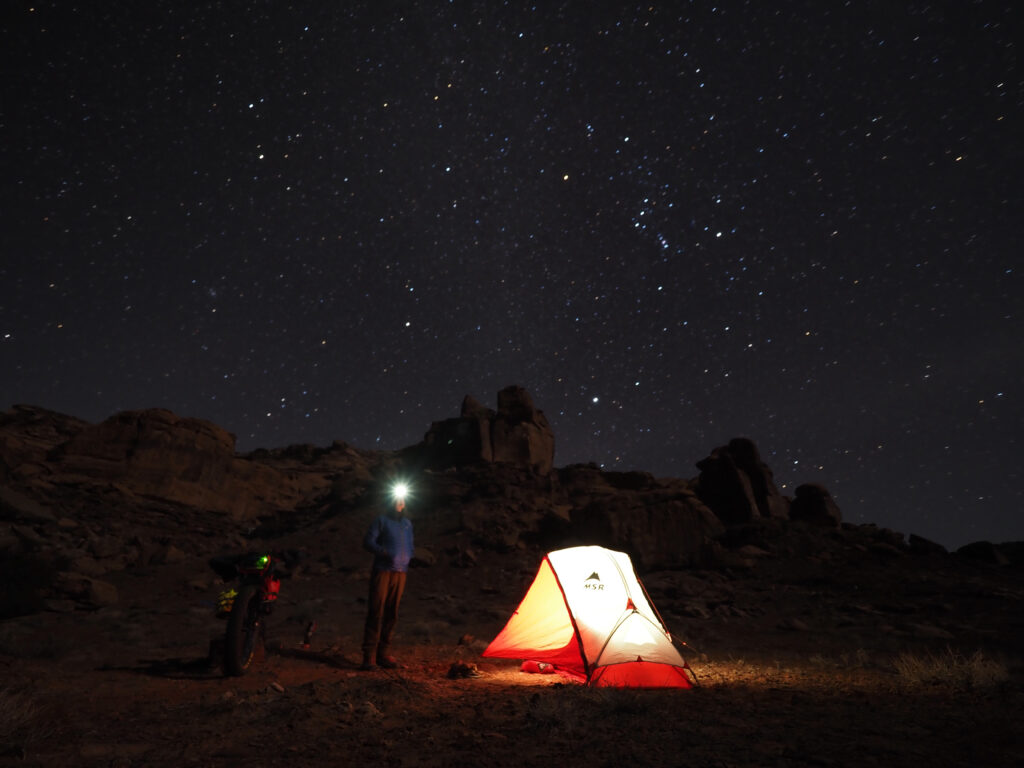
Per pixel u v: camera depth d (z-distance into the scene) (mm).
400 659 9586
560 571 8828
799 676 8445
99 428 34625
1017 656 10789
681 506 24672
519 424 36406
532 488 31875
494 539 25141
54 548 21906
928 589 19141
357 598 18156
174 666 8305
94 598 15688
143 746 4680
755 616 16500
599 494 33875
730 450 30781
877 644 12273
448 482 32594
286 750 4629
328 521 29766
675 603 17422
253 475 38344
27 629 12281
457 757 4531
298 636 12336
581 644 7926
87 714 5578
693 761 4434
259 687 7051
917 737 5090
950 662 8719
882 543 24672
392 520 8859
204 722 5395
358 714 5711
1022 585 20203
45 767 4090
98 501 30516
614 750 4711
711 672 8844
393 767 4293
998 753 4609
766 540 24578
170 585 19922
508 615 15609
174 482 33875
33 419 41969
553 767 4316
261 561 8391
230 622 7730
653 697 6891
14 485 28828
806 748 4754
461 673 8164
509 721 5641
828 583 20328
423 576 22125
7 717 4945
